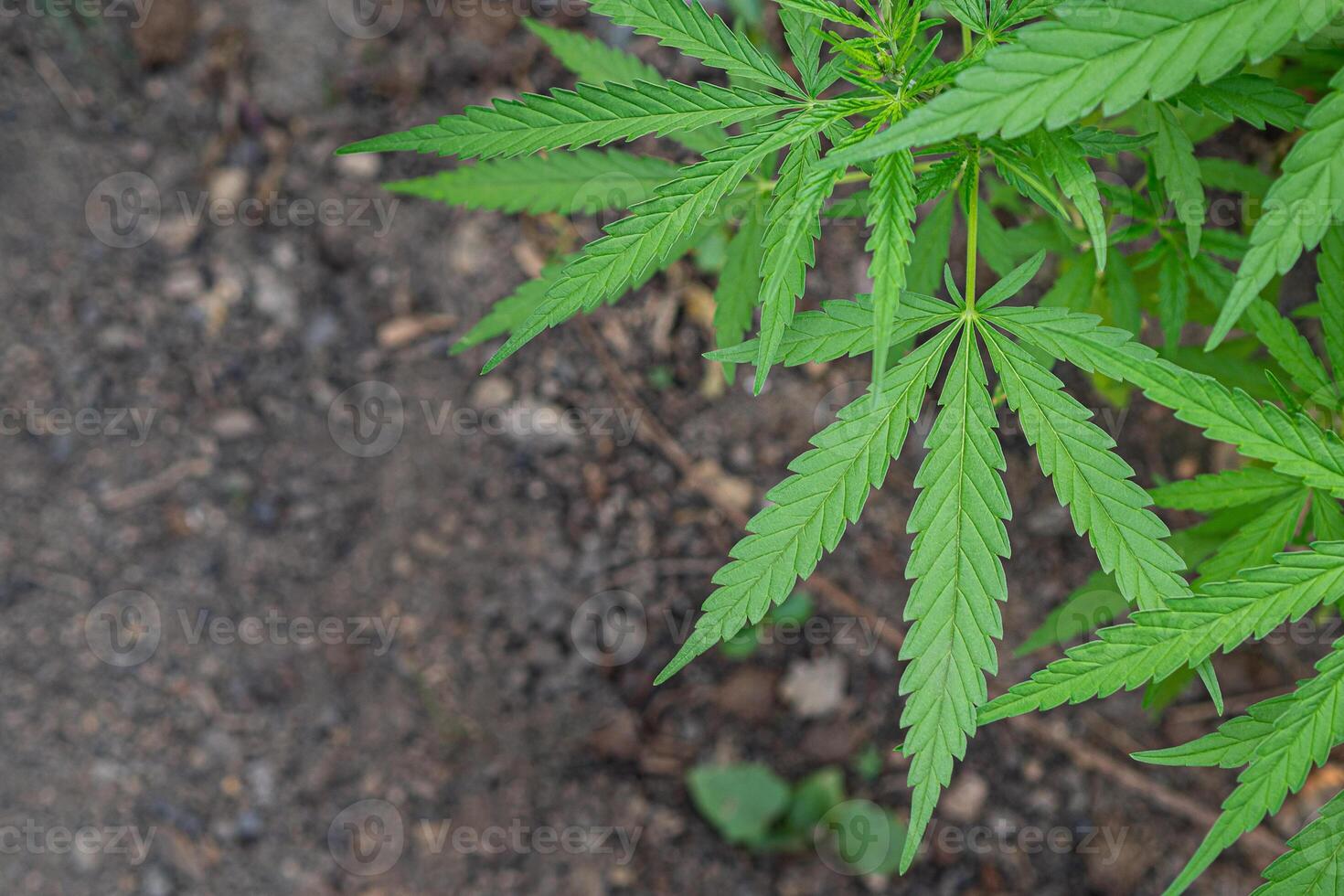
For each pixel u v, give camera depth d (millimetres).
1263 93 1354
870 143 1031
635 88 1312
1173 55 989
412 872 3357
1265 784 1207
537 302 2041
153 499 3578
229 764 3447
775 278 1154
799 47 1390
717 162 1243
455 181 2092
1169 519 3213
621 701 3484
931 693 1248
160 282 3695
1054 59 991
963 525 1265
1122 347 1251
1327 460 1243
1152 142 1528
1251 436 1244
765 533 1244
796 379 3559
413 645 3514
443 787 3430
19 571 3527
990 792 3354
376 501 3588
